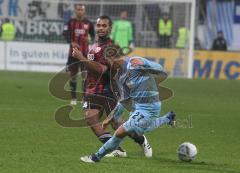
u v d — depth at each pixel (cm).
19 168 2788
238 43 11750
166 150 3541
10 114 4831
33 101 5822
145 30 10269
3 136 3756
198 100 6600
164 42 10181
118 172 2756
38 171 2733
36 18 10306
